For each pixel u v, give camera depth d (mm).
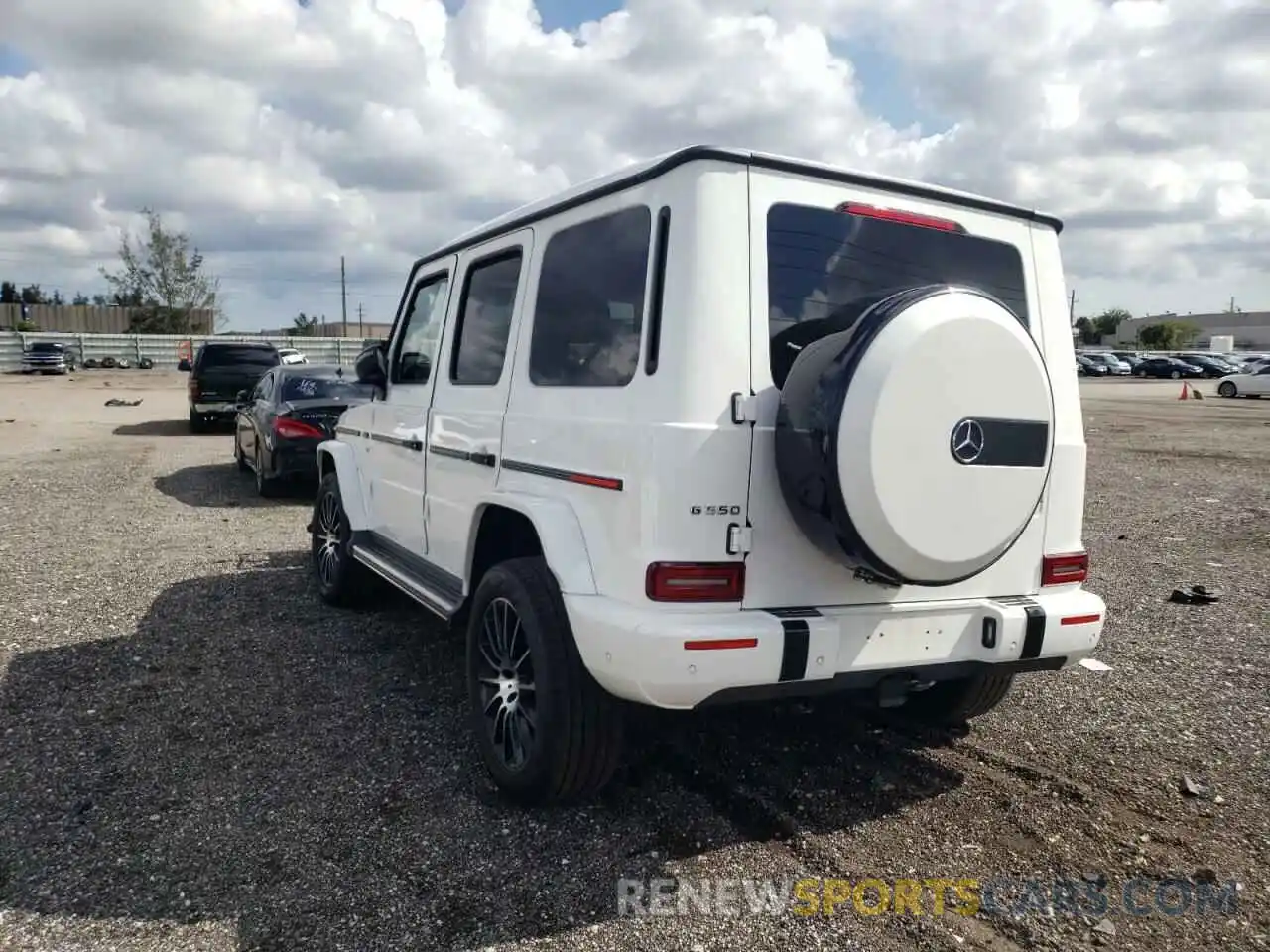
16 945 2773
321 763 4000
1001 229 3811
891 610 3326
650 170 3264
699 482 3021
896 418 2908
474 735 4199
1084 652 3664
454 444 4477
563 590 3314
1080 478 3848
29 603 6414
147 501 10820
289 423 10500
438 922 2900
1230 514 9992
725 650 2959
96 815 3543
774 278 3193
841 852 3334
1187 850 3375
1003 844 3404
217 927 2871
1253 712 4617
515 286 4148
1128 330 119250
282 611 6281
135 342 50312
